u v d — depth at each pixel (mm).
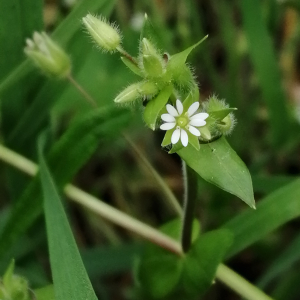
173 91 68
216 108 69
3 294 75
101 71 132
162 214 145
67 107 130
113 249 119
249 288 98
